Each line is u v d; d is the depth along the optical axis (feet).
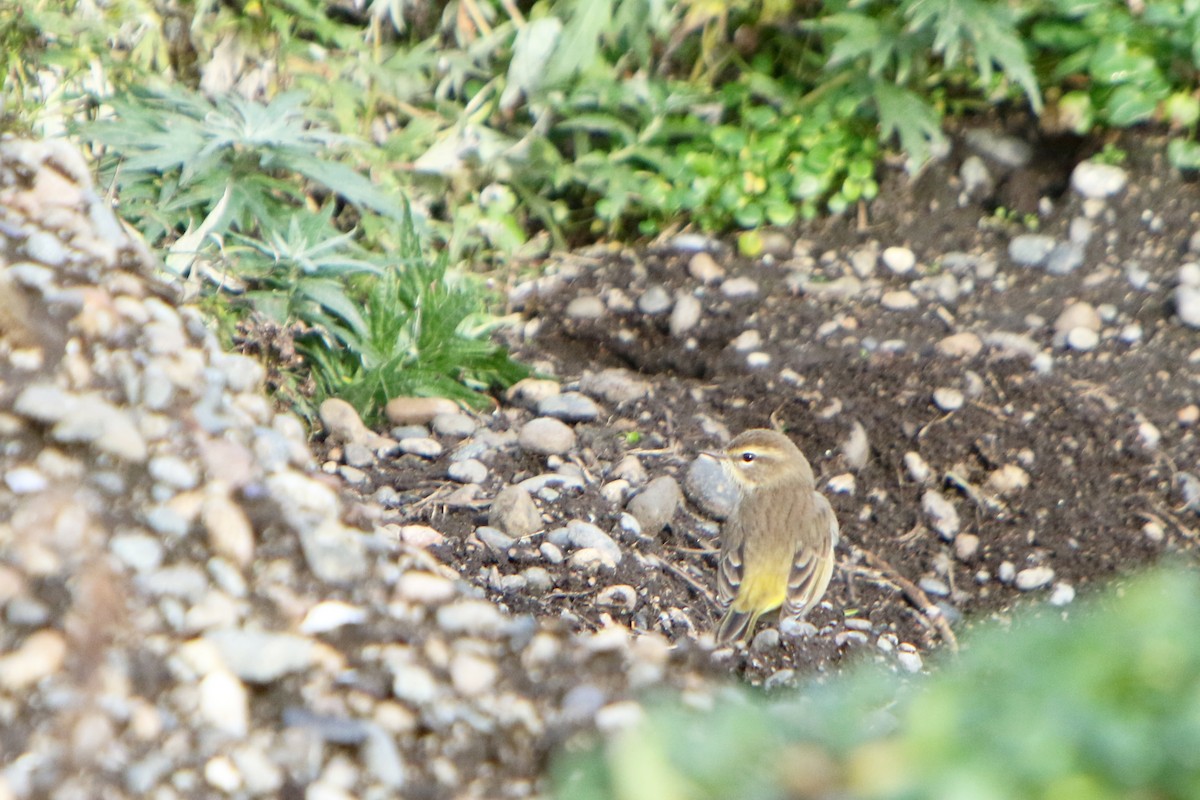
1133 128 48.08
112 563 21.31
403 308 39.47
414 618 22.50
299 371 37.78
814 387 42.01
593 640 22.93
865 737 13.70
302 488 24.03
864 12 46.62
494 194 46.14
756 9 47.96
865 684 15.08
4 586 20.54
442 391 38.83
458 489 35.37
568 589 32.40
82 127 36.55
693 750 13.38
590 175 46.19
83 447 22.61
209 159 37.91
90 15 39.01
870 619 36.37
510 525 33.58
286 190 39.75
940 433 40.86
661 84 46.80
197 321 26.53
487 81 47.03
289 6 44.04
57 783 18.60
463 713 20.97
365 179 38.91
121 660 20.26
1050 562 38.24
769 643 33.60
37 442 22.52
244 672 20.70
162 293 26.35
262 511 23.11
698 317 44.42
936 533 39.14
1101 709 12.29
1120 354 43.37
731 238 47.60
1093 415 41.19
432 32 46.98
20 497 21.72
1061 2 45.83
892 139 48.49
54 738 19.08
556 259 46.93
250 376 26.66
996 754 12.30
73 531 21.48
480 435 37.88
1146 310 44.68
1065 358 43.29
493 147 45.03
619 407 40.65
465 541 33.19
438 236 45.14
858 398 41.68
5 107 32.94
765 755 13.38
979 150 48.57
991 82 48.21
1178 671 12.46
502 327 44.27
